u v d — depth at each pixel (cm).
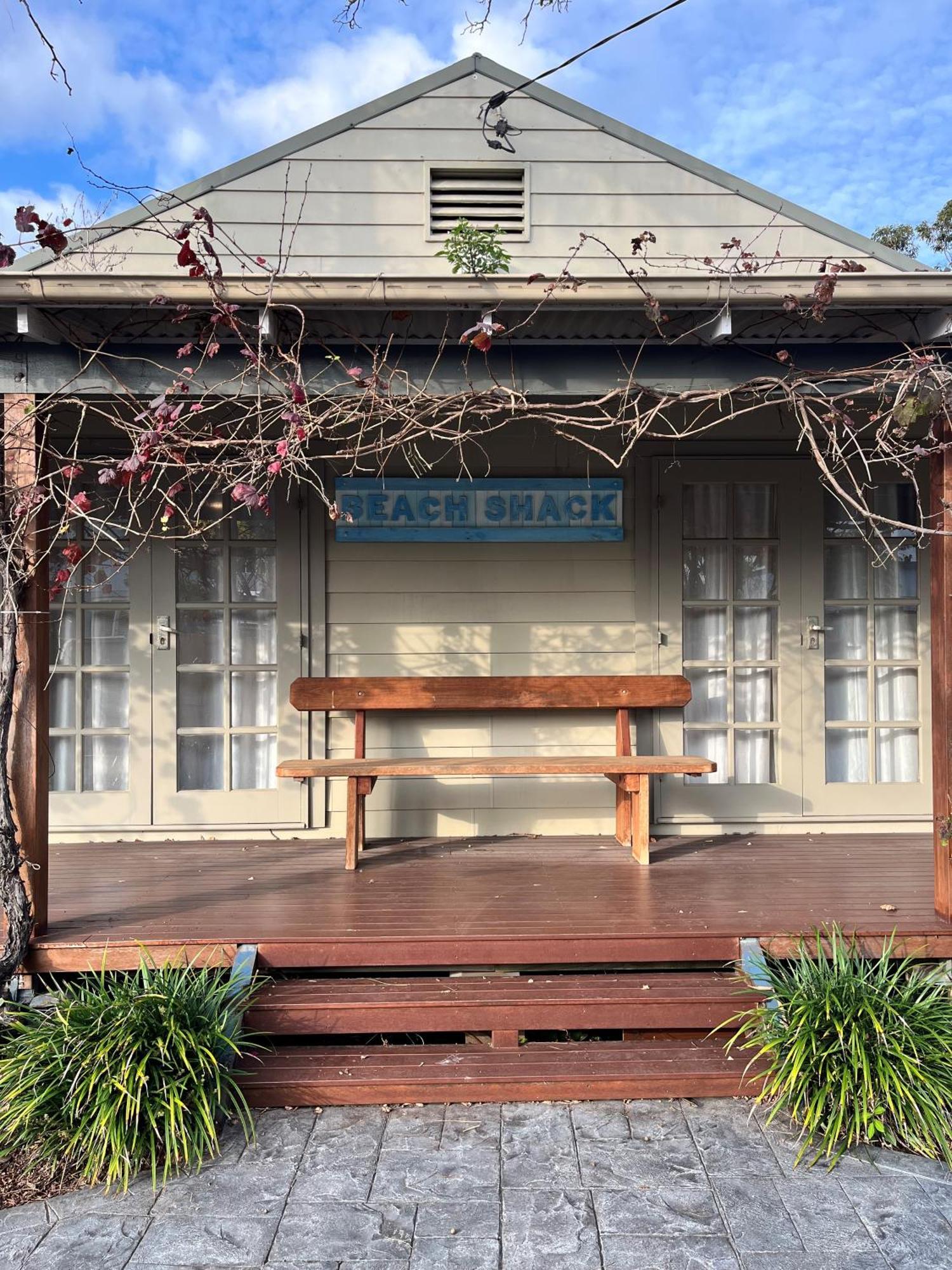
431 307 314
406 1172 263
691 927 345
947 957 342
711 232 512
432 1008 320
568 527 513
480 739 514
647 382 348
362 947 337
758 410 486
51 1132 273
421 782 513
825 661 525
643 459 514
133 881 419
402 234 506
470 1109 298
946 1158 265
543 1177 260
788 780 520
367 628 513
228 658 516
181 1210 249
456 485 511
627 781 449
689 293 307
